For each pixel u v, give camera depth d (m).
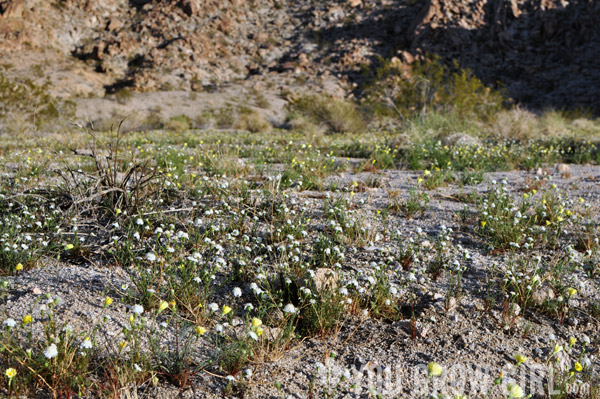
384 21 54.69
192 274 3.62
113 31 49.41
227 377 2.53
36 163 8.39
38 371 2.43
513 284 3.73
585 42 45.62
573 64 44.09
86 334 2.87
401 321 3.35
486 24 48.12
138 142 14.41
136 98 37.50
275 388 2.62
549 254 4.45
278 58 50.69
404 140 12.72
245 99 40.25
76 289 3.50
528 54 45.94
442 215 5.70
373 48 50.19
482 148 11.23
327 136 20.11
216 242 4.58
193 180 6.87
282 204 5.50
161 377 2.64
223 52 49.25
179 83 42.59
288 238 4.34
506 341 3.14
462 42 46.84
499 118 17.55
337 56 49.59
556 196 6.38
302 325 3.29
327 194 6.41
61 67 41.59
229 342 2.97
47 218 4.85
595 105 38.75
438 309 3.49
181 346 2.89
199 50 47.72
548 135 16.23
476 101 22.22
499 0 48.62
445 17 48.91
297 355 2.96
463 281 3.93
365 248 4.54
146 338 2.92
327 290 3.38
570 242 4.67
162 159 8.34
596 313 3.45
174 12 52.78
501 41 46.28
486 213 5.05
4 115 20.44
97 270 3.94
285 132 23.50
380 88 25.48
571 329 3.31
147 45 47.75
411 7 55.72
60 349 2.51
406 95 23.48
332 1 59.59
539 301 3.58
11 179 7.39
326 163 9.23
